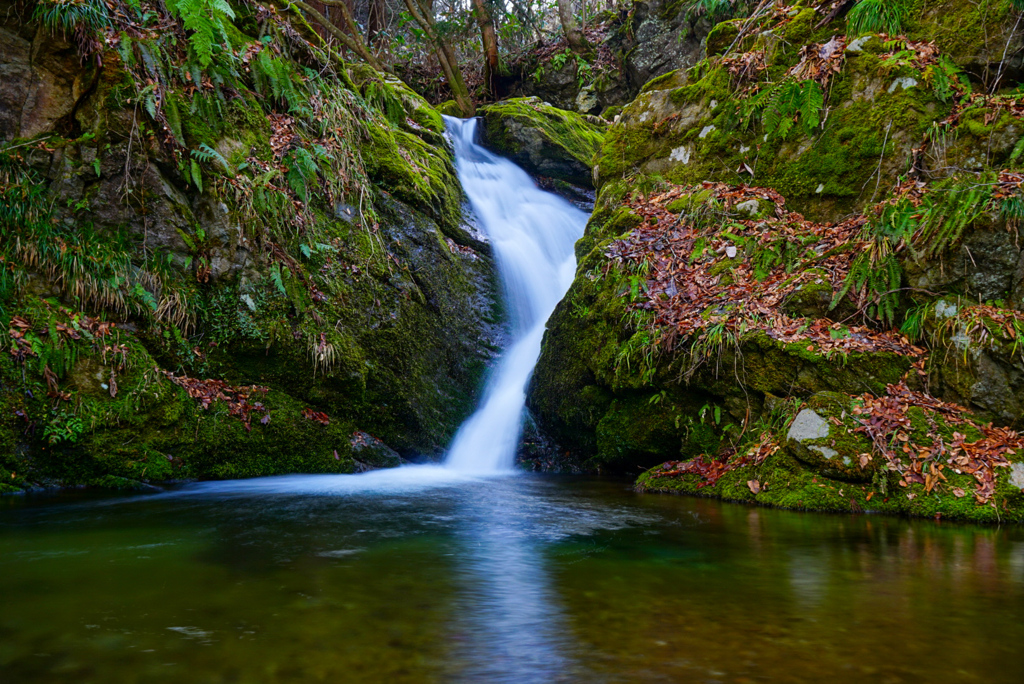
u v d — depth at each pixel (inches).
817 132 334.3
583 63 673.0
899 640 102.7
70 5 271.3
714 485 247.6
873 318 259.6
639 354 294.7
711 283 304.7
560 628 107.7
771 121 344.5
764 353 260.4
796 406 243.4
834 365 246.7
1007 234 236.7
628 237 342.0
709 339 268.8
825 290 269.9
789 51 362.9
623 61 649.0
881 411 224.7
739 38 394.0
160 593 123.9
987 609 117.4
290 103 346.6
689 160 378.6
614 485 283.1
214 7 300.5
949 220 245.4
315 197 341.1
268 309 306.7
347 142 366.6
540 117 579.5
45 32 275.1
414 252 380.5
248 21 360.8
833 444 222.1
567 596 124.6
